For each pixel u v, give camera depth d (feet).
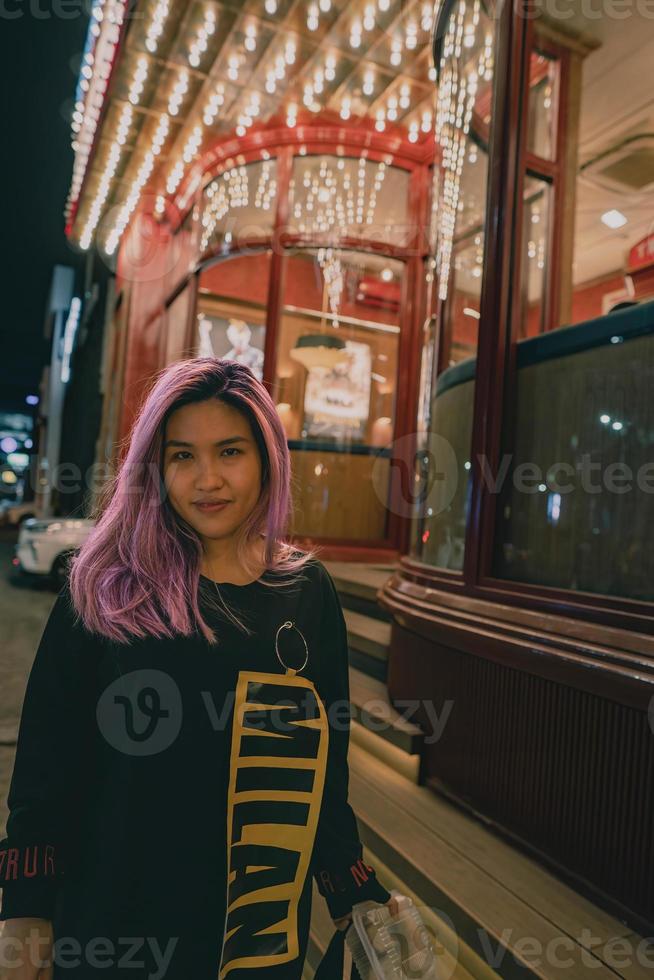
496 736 7.09
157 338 30.25
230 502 3.09
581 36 11.82
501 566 7.87
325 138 21.12
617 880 5.57
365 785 8.19
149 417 3.10
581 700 6.03
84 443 50.88
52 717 2.90
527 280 12.48
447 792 7.79
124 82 20.31
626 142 13.52
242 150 22.33
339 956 3.36
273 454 3.24
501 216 8.04
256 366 22.79
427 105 19.38
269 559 3.32
